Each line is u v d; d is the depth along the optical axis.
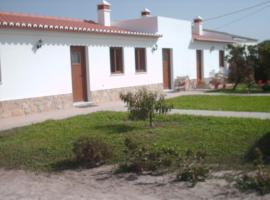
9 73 15.49
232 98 20.73
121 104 19.39
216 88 27.77
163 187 7.46
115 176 8.26
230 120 13.23
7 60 15.40
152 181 7.82
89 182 8.02
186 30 28.05
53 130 12.75
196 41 29.38
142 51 23.67
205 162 8.61
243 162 8.54
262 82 26.50
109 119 14.51
